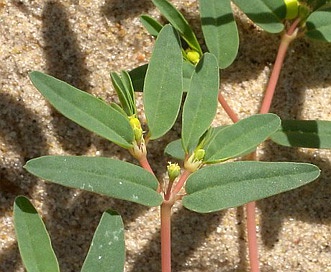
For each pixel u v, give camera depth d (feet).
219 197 0.51
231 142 0.53
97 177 0.50
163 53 0.54
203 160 0.53
